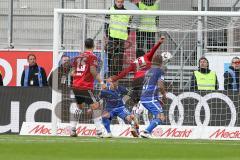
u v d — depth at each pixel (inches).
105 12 2293.3
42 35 2824.8
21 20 2827.3
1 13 2839.6
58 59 2298.2
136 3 2741.1
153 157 1306.6
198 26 2436.0
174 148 1546.5
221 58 2395.4
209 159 1272.1
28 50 2630.4
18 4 2832.2
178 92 2290.8
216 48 2469.2
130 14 2290.8
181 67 2426.2
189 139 2153.1
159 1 2783.0
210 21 2447.1
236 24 2436.0
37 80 2496.3
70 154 1346.0
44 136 2158.0
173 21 2475.4
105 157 1295.5
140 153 1387.8
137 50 2395.4
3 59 2628.0
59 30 2329.0
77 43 2635.3
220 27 2442.2
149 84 2110.0
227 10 2770.7
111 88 2137.1
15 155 1311.5
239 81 2348.7
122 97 2242.9
